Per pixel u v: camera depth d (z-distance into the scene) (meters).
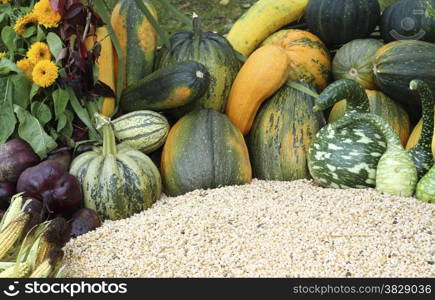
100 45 2.79
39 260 2.32
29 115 2.71
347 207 2.59
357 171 2.73
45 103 2.79
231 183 2.79
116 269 2.40
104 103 2.87
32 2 2.81
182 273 2.38
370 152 2.73
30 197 2.58
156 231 2.52
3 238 2.33
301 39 3.00
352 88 2.74
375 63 2.87
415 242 2.45
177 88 2.82
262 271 2.37
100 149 2.75
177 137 2.82
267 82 2.87
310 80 2.98
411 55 2.82
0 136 2.69
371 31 3.06
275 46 2.93
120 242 2.49
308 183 2.83
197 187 2.77
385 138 2.75
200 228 2.51
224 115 2.88
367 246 2.43
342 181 2.75
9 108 2.71
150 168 2.72
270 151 2.86
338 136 2.76
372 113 2.86
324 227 2.50
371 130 2.75
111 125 2.71
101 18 2.79
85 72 2.76
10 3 2.85
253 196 2.70
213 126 2.82
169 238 2.48
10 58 2.77
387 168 2.69
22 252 2.33
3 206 2.66
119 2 3.00
